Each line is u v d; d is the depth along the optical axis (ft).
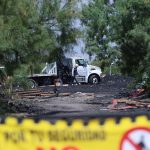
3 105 121.39
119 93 193.67
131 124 29.55
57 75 272.92
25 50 99.71
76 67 280.92
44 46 102.53
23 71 101.76
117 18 157.17
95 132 29.68
